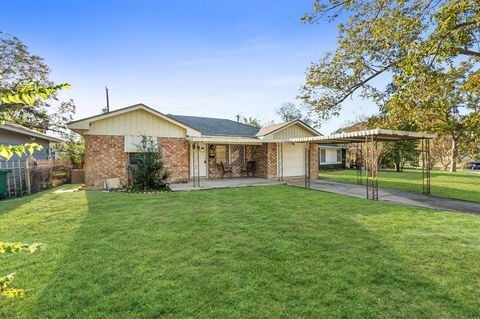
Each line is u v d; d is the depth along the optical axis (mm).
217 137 15484
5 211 7695
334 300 3168
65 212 7539
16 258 4312
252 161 18938
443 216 7238
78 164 20125
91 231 5758
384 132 9695
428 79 6801
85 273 3809
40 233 5637
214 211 7715
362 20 8781
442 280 3656
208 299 3182
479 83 10281
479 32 6879
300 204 8836
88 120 12062
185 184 14227
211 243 5047
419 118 12367
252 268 3994
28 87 1884
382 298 3217
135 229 5910
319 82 12844
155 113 13695
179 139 14680
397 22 7469
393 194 11484
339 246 4902
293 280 3633
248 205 8625
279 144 17781
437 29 5844
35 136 16328
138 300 3150
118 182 12820
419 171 27906
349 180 17641
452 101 13602
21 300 3143
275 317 2859
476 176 21109
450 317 2875
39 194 11164
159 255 4469
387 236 5480
